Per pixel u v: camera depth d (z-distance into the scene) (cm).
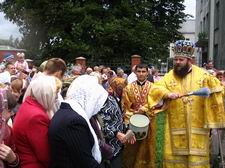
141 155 588
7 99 320
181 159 566
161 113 573
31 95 341
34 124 324
